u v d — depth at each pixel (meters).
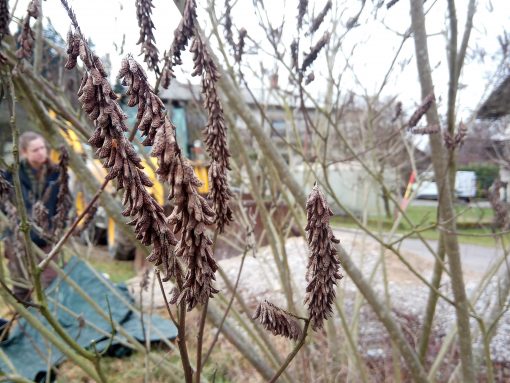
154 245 0.70
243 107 1.94
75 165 1.83
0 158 1.32
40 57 2.02
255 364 2.01
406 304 5.26
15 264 2.87
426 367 3.63
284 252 2.51
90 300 2.30
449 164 2.03
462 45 1.93
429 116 1.99
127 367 4.07
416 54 1.96
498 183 2.73
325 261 0.81
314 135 3.38
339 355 2.96
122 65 0.66
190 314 4.16
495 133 3.70
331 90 2.97
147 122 0.66
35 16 1.34
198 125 3.88
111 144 0.64
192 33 1.17
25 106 1.95
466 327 2.05
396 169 3.86
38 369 4.01
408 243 9.09
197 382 1.00
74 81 2.49
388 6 2.15
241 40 2.13
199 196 0.66
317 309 0.86
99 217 6.74
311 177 3.35
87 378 3.94
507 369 3.81
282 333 0.93
